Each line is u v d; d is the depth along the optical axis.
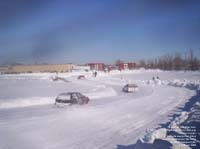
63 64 155.00
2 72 148.50
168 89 40.72
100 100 25.45
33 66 158.12
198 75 80.19
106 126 12.30
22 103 21.50
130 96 30.33
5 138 10.01
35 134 10.65
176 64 116.25
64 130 11.41
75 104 20.39
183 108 18.02
